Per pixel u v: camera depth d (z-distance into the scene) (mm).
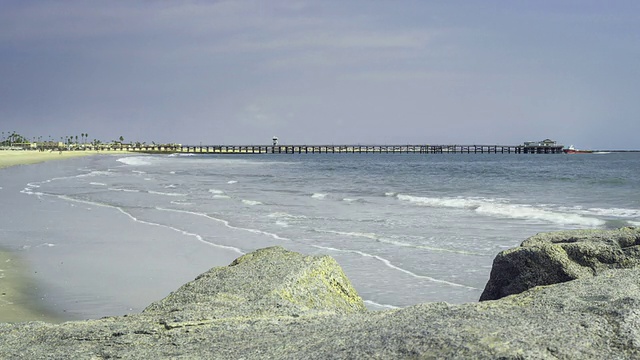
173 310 6902
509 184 42250
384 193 34000
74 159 101812
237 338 5586
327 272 8344
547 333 4406
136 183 43094
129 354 5395
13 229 20625
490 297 8430
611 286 5703
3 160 83250
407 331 4727
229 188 38469
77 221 22531
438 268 13594
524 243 8805
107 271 14305
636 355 4070
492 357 4027
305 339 5250
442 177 53531
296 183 44156
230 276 8188
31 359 5457
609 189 35906
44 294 12320
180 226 21078
